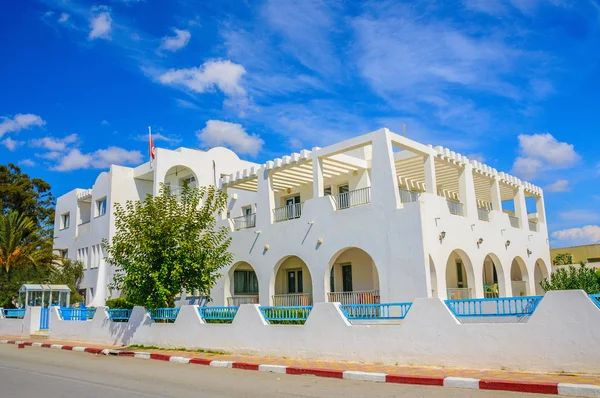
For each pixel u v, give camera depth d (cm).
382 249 1803
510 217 2559
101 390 1004
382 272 1792
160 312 1822
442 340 1123
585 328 951
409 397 864
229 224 2461
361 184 2372
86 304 3312
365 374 1070
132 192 3272
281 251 2167
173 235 1794
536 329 1003
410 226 1733
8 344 2239
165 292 1767
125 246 1828
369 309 1412
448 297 2030
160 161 3038
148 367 1370
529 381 895
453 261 2539
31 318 2458
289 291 2633
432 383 977
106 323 2016
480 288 2045
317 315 1343
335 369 1151
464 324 1096
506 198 2995
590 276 2170
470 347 1081
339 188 2509
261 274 2241
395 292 1744
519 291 2469
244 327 1507
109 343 1978
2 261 3159
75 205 3712
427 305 1155
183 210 1908
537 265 2830
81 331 2142
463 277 2614
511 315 1084
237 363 1318
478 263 2066
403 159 2183
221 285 2412
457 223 1977
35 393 984
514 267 2955
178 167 3281
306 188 2619
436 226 1831
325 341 1316
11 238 3206
